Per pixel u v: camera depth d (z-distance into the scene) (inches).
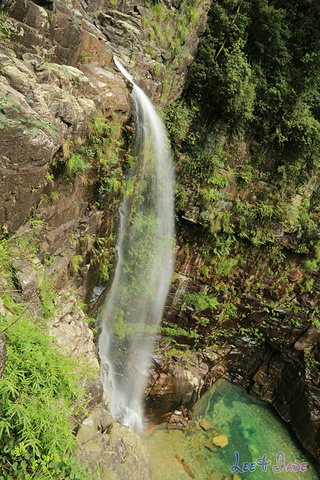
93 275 384.2
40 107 203.0
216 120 507.5
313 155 525.0
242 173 528.7
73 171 276.4
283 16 465.4
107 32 359.9
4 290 198.5
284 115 509.0
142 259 498.0
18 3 211.5
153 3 398.9
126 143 363.6
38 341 173.2
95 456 175.2
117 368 521.7
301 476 508.1
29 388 154.2
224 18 449.1
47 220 263.1
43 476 142.0
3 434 144.9
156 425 525.3
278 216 542.6
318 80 499.2
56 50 255.1
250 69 468.8
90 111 259.1
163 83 423.8
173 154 489.4
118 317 514.0
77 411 176.2
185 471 464.4
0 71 185.9
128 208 437.1
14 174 192.4
